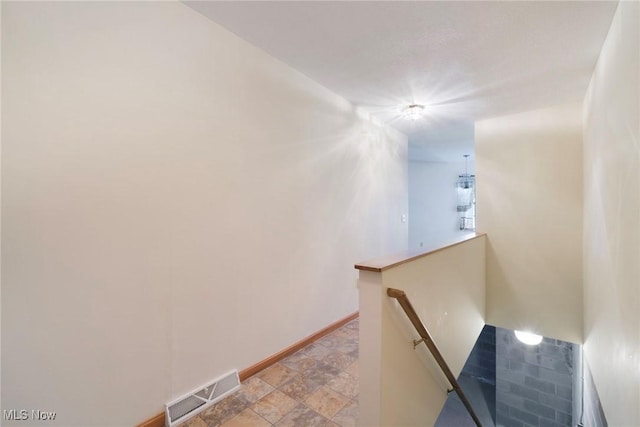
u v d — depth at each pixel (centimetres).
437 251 211
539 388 406
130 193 155
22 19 123
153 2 163
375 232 374
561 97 306
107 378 148
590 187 271
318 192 282
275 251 239
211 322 194
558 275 332
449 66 246
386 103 326
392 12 181
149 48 162
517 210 356
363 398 150
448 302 237
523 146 352
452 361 243
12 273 122
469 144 527
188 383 181
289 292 252
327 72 258
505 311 363
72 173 136
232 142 205
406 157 450
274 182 237
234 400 192
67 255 136
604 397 212
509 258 361
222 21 192
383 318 146
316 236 281
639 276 138
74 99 137
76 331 139
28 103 125
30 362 127
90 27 141
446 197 724
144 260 161
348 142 321
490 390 516
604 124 210
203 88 187
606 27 192
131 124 155
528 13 180
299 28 198
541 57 230
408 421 174
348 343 274
